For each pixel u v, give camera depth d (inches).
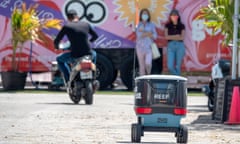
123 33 1769.2
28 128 871.7
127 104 1299.2
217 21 1113.4
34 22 1765.5
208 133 864.9
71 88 1285.7
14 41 1766.7
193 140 788.0
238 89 994.7
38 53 1793.8
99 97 1509.6
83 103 1316.4
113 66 1777.8
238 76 1182.9
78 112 1101.7
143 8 1748.3
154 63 1755.7
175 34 1712.6
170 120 735.1
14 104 1250.6
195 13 1733.5
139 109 730.8
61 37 1304.1
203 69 1745.8
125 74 1771.7
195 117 1086.4
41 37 1782.7
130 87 1771.7
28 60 1792.6
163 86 730.2
